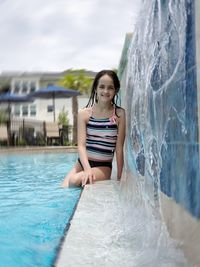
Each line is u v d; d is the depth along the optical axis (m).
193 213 1.92
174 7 2.37
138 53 4.41
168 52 2.58
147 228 2.65
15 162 11.01
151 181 3.38
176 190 2.32
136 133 4.62
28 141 18.75
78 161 5.27
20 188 5.39
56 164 10.19
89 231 2.53
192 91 1.94
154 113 3.22
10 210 3.66
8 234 2.74
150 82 3.42
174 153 2.40
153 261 2.00
